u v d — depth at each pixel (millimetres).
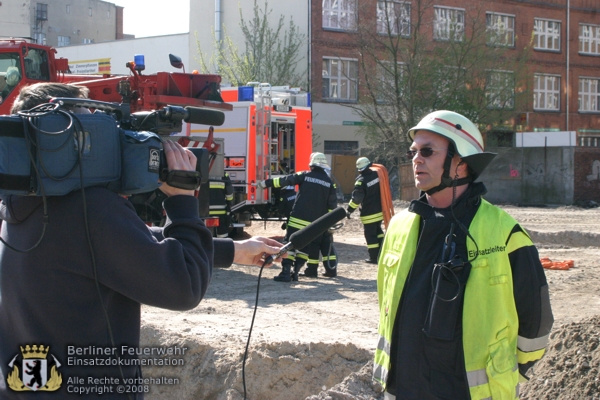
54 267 1992
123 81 10602
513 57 30641
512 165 29000
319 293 8297
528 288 2465
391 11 28812
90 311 2016
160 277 1976
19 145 1896
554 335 4641
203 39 34156
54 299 1986
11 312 2053
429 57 28031
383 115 28078
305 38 30938
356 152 31594
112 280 1998
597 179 29219
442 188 2648
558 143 28312
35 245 1980
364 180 10898
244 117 13516
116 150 2053
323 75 31547
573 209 24594
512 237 2506
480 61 27922
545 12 36812
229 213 10781
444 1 32438
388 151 27625
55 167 1923
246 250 2643
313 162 9406
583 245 14578
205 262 2162
